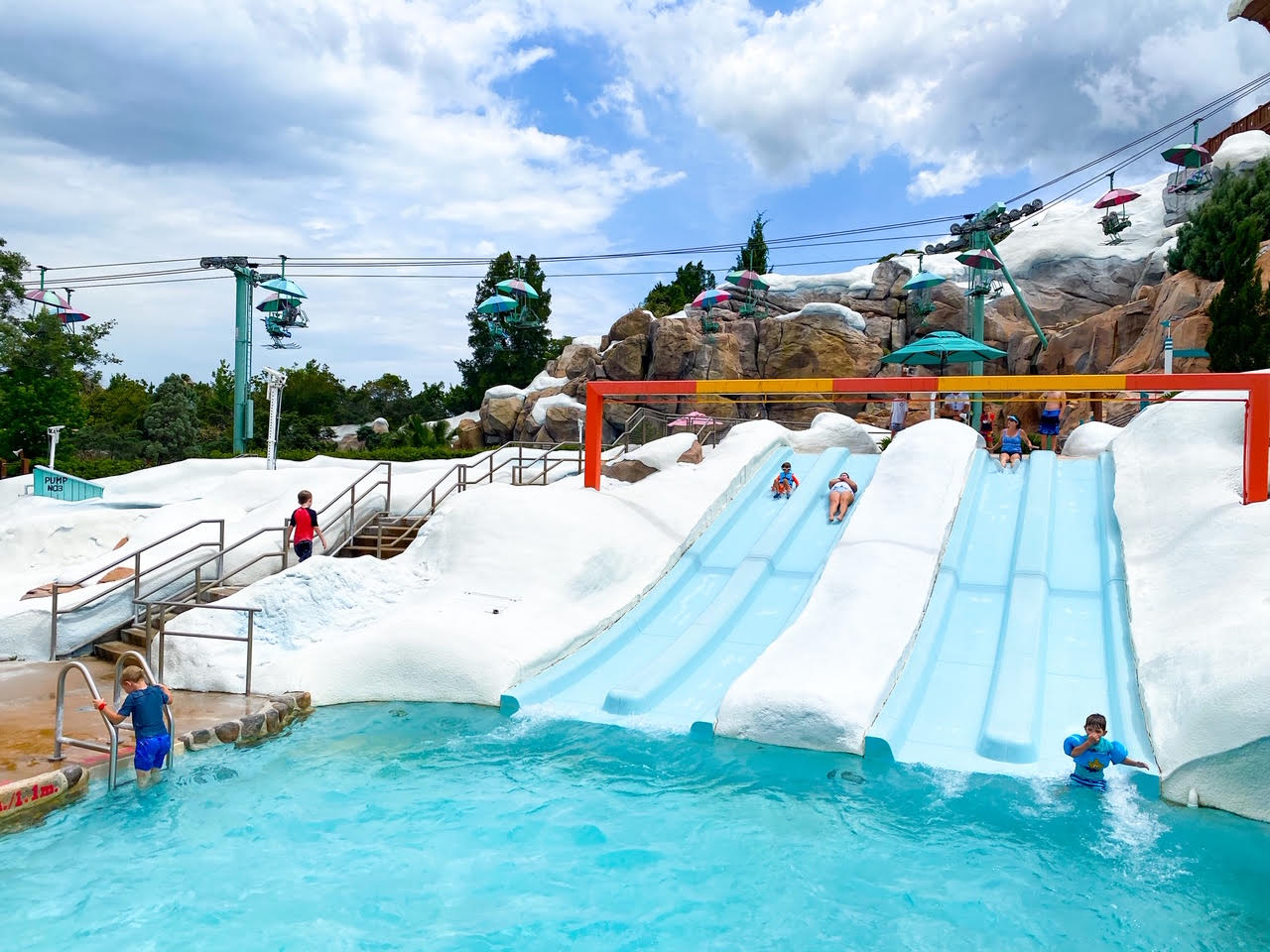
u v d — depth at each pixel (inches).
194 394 2098.9
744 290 1315.2
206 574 609.3
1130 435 648.4
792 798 346.0
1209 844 308.3
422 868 295.7
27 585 620.1
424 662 461.7
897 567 502.9
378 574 543.5
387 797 347.9
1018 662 439.5
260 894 277.7
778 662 435.2
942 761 373.4
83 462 1384.1
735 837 316.5
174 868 293.0
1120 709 392.8
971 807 336.2
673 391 650.8
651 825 325.7
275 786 356.5
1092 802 338.3
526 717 432.8
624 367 1505.9
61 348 1403.8
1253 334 931.3
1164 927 261.1
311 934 257.0
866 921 265.1
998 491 634.2
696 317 1537.9
